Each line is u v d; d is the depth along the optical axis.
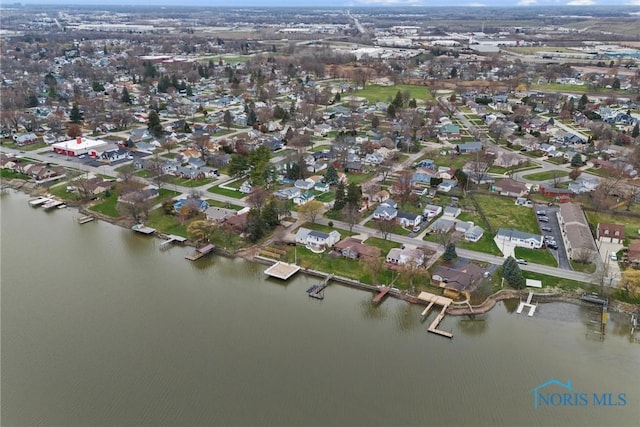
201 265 97.56
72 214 121.75
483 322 79.19
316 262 96.06
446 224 106.88
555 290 85.50
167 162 147.00
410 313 82.25
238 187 133.50
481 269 90.19
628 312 80.81
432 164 148.12
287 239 103.88
